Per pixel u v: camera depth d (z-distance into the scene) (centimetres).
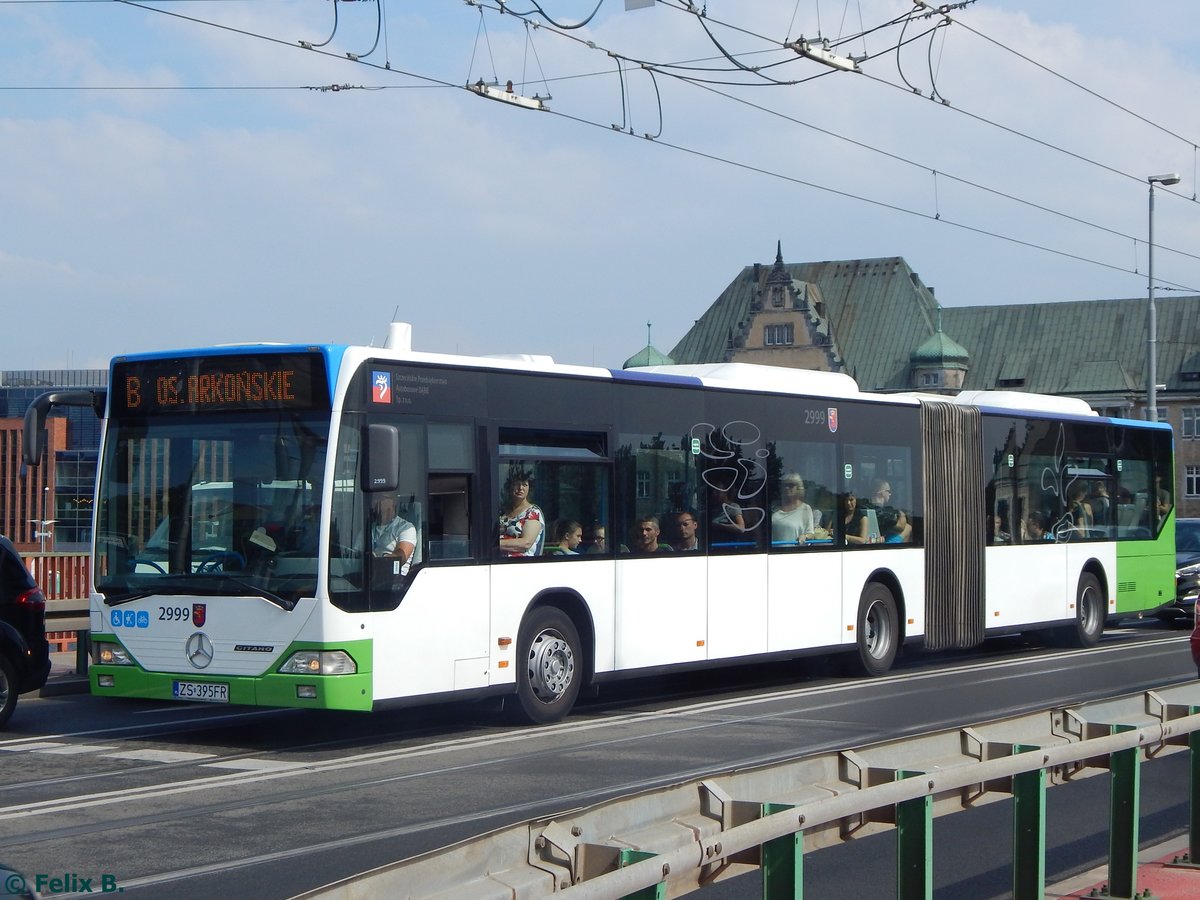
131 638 1217
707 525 1527
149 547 1221
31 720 1395
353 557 1161
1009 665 1967
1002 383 10181
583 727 1329
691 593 1500
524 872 418
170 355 1230
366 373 1185
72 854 805
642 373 1470
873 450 1786
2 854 805
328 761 1131
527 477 1322
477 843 407
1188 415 9688
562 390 1366
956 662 2025
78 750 1189
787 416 1652
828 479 1709
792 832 475
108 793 988
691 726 1338
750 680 1795
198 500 1206
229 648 1174
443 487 1239
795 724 1352
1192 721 730
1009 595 2025
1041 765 607
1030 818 618
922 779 539
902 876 550
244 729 1327
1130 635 2572
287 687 1151
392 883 377
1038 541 2089
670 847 461
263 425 1189
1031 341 10275
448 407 1251
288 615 1153
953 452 1923
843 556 1725
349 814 921
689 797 486
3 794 984
